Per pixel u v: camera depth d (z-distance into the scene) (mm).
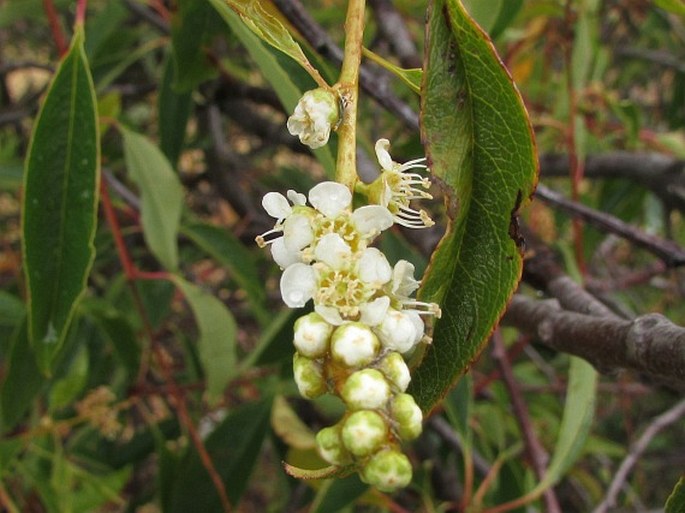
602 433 416
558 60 331
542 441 285
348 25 78
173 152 214
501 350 202
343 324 68
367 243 73
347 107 76
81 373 208
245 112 301
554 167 270
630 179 264
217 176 328
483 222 81
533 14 241
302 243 73
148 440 259
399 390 67
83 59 121
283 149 378
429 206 231
